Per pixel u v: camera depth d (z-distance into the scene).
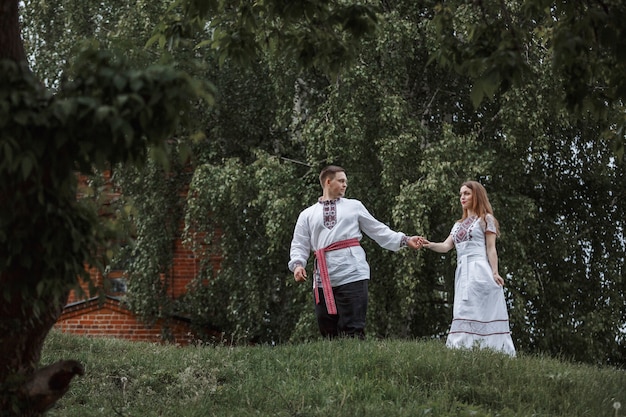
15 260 4.51
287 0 6.64
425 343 9.46
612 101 6.55
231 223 18.69
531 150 18.33
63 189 4.39
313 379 7.61
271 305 19.75
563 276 19.28
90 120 4.03
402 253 16.47
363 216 9.84
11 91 4.07
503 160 17.94
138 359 8.68
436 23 6.77
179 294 20.25
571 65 6.06
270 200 17.17
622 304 19.02
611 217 19.98
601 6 5.92
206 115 19.17
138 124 4.11
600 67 6.28
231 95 19.58
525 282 17.23
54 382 4.96
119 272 20.91
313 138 17.34
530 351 18.72
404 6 18.28
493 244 9.98
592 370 8.61
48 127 4.02
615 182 19.84
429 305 18.94
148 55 4.79
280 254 18.77
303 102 18.98
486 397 7.25
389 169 16.81
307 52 7.14
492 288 9.89
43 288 4.45
